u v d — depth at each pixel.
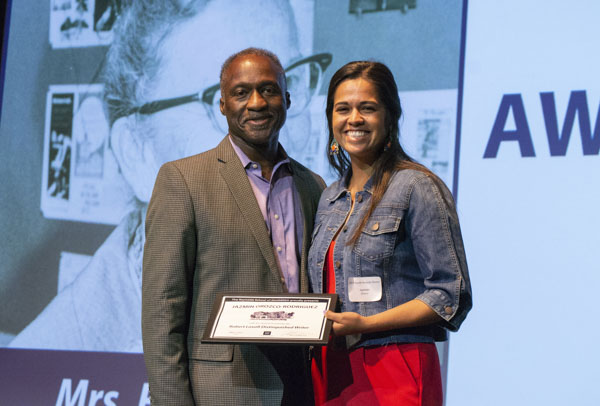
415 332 1.90
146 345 2.03
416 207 1.90
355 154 2.02
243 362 2.04
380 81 2.00
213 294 2.06
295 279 2.13
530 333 3.10
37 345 3.81
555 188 3.15
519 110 3.24
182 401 1.99
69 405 3.72
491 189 3.24
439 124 3.35
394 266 1.92
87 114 3.90
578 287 3.06
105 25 3.93
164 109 3.78
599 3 3.19
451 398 3.16
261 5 3.70
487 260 3.20
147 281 2.06
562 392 3.02
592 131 3.12
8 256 3.92
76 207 3.86
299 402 2.06
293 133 3.57
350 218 2.01
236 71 2.18
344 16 3.56
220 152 2.20
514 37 3.29
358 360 1.92
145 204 3.76
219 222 2.07
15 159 3.98
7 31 4.07
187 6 3.81
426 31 3.43
